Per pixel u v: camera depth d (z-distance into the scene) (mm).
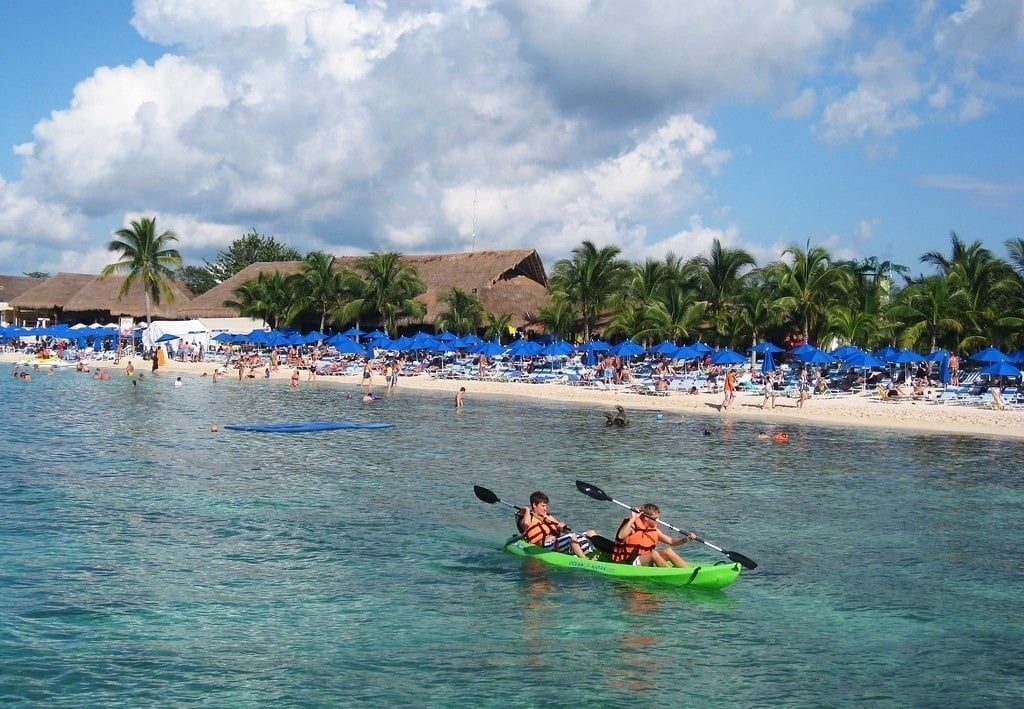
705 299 65250
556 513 21281
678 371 60000
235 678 11406
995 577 16234
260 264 95312
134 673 11500
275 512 20625
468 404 48438
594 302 67375
